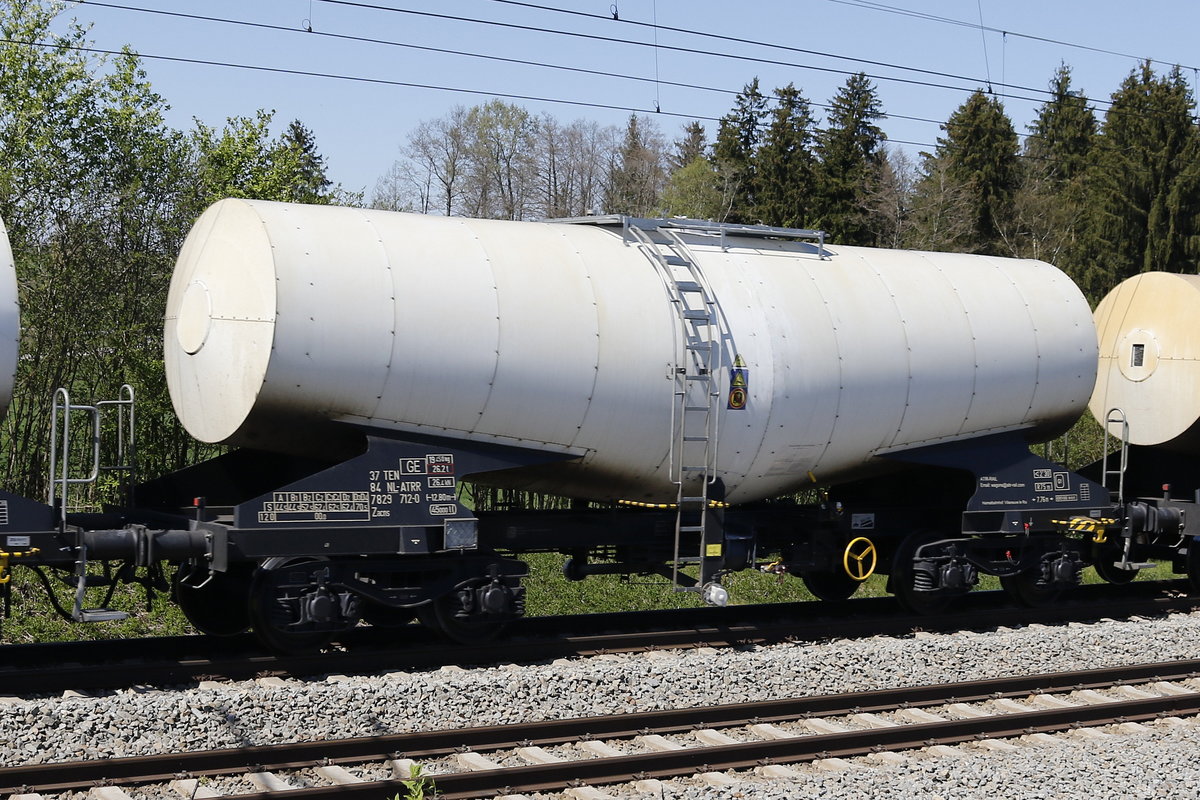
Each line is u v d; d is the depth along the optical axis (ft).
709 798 25.63
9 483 53.47
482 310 34.19
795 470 40.88
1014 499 44.52
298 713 28.71
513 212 216.13
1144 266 164.14
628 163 220.43
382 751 27.07
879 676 35.94
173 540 31.89
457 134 213.46
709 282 39.09
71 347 55.26
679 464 38.14
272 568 32.89
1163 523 47.80
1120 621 45.27
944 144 205.16
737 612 43.73
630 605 51.65
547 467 37.70
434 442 34.71
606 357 36.01
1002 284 45.11
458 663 34.96
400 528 33.86
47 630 42.55
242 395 32.81
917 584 43.55
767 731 30.40
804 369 39.42
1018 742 31.24
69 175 60.90
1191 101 173.58
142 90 64.95
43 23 63.10
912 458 42.88
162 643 34.58
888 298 42.06
